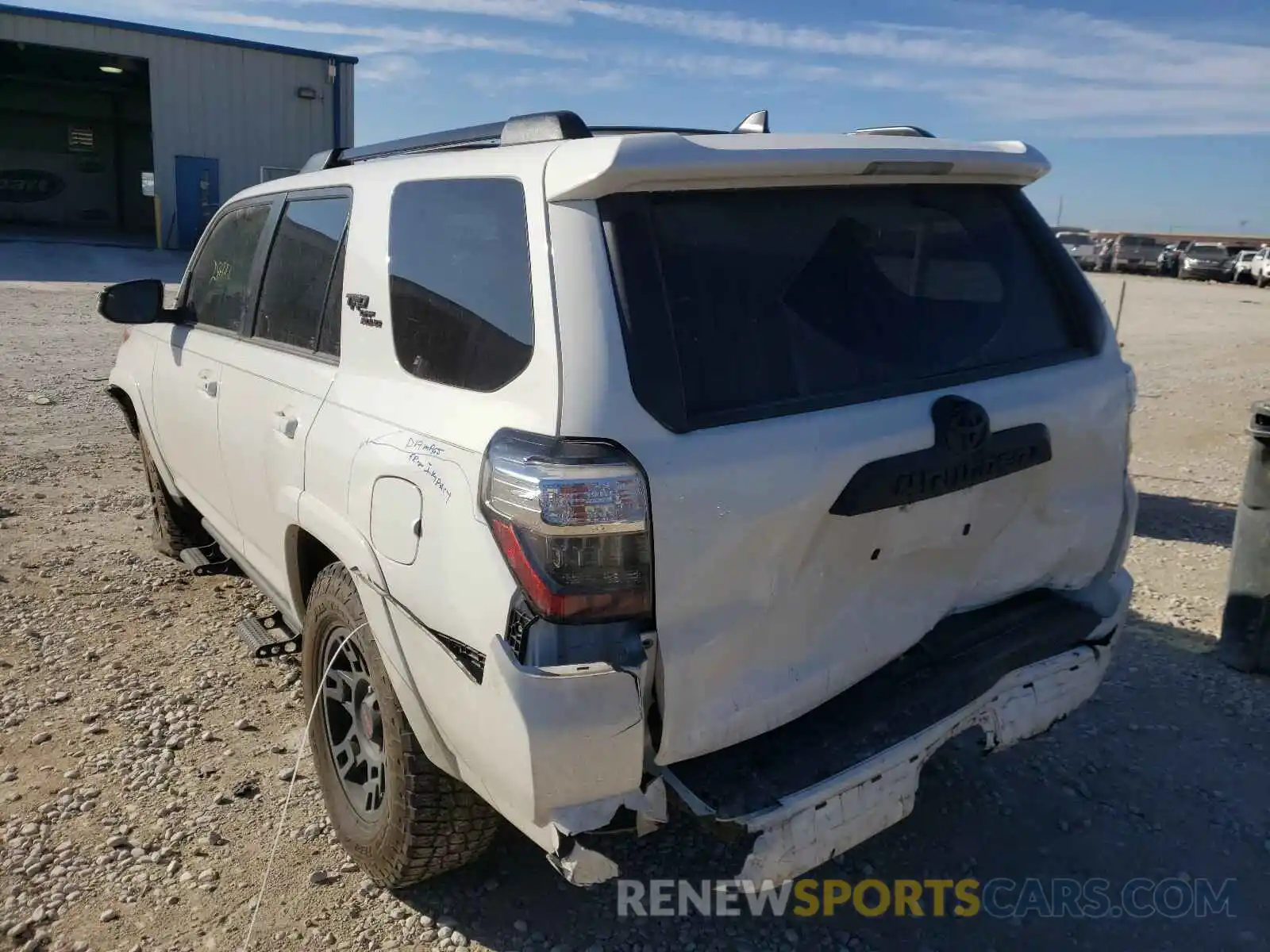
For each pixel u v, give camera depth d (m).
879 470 2.35
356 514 2.71
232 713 3.94
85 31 26.53
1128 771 3.71
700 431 2.19
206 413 3.98
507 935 2.84
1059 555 2.94
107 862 3.07
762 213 2.45
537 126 2.56
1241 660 4.48
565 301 2.21
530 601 2.13
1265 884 3.14
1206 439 9.80
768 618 2.33
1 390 9.91
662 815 2.26
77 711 3.92
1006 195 3.00
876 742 2.47
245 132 29.08
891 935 2.91
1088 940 2.90
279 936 2.80
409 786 2.63
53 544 5.70
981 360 2.70
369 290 2.91
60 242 28.62
